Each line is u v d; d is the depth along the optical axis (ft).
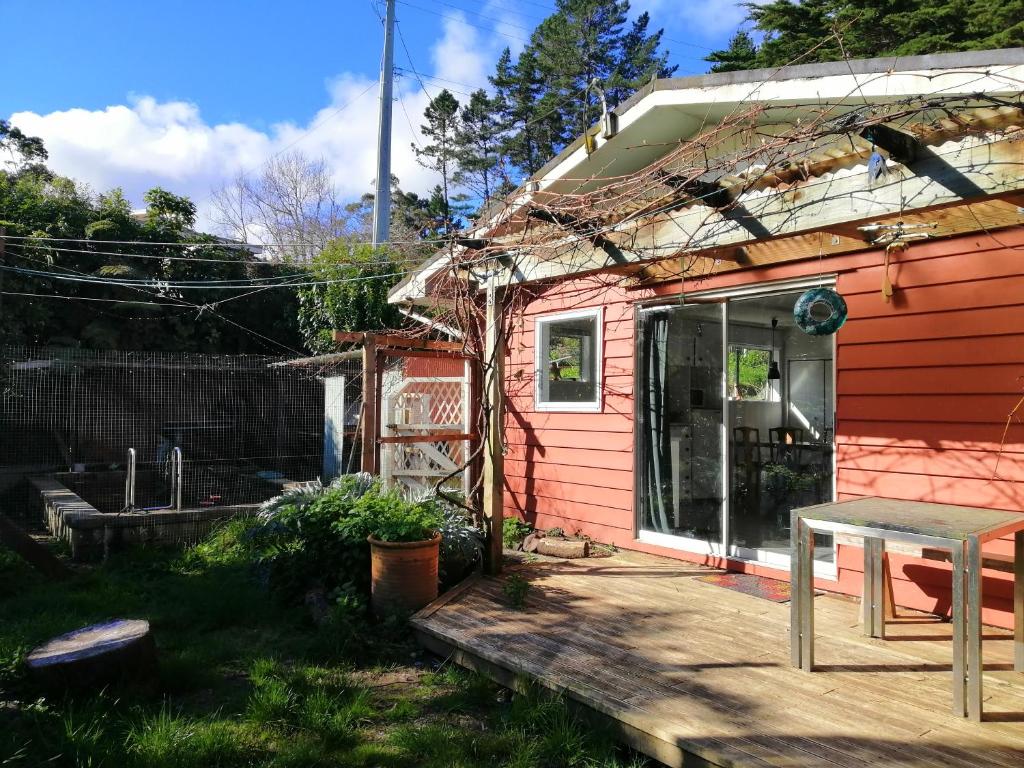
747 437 22.86
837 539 11.84
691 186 12.96
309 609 16.25
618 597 15.71
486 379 18.30
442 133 94.63
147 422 34.73
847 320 15.62
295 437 37.01
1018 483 12.97
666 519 20.31
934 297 14.21
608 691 10.65
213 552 22.77
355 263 41.78
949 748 8.73
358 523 17.02
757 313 23.71
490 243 17.52
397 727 11.05
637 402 20.59
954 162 9.59
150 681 12.27
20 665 12.14
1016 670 11.13
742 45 55.62
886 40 46.11
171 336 49.78
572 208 15.16
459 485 26.43
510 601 15.51
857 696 10.31
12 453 31.94
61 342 44.86
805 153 10.90
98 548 23.11
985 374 13.47
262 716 11.10
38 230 46.29
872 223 11.07
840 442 15.69
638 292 20.45
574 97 79.92
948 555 11.42
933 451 14.14
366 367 21.17
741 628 13.46
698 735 9.18
